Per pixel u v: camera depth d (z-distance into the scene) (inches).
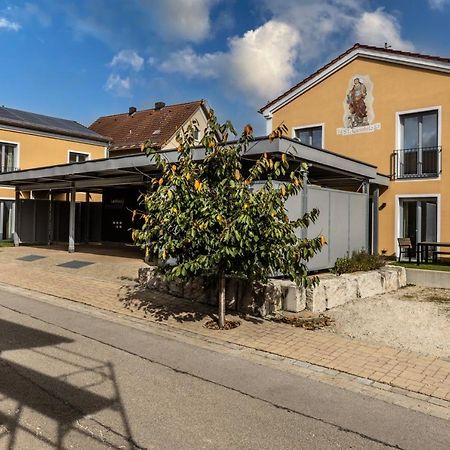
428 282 410.3
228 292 304.2
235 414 152.5
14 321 279.1
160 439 134.3
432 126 572.1
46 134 938.1
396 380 186.5
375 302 334.0
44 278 438.9
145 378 184.9
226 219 238.4
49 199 840.9
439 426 147.4
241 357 215.0
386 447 133.0
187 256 256.7
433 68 561.9
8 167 884.6
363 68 624.7
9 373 187.0
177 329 262.8
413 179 575.8
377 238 547.8
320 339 242.5
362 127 625.3
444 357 214.8
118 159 486.0
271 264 247.0
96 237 888.3
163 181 264.2
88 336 247.1
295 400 165.8
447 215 547.8
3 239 867.4
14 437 133.3
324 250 387.5
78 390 170.4
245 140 258.2
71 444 129.9
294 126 692.7
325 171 436.8
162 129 1088.2
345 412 156.3
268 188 249.1
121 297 345.4
